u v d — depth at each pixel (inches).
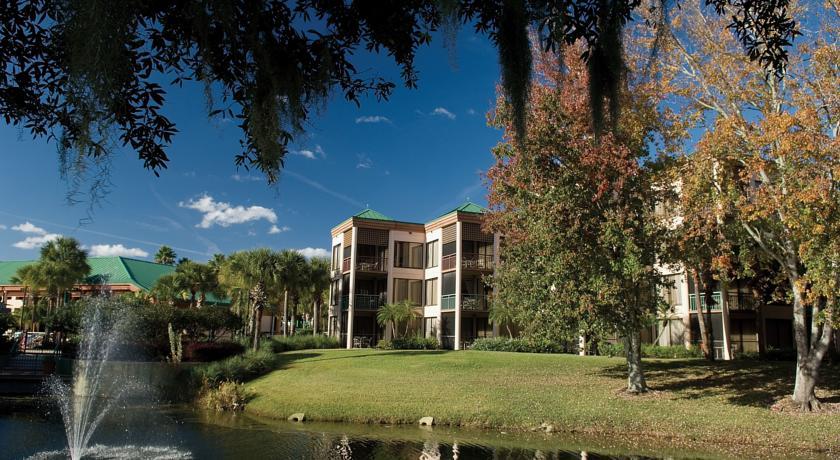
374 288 1684.3
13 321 1355.8
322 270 1851.6
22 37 195.0
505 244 762.8
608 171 619.8
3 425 628.1
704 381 780.0
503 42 179.6
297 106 174.4
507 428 617.6
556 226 633.0
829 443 509.7
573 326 649.0
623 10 191.2
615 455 490.0
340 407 690.8
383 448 517.0
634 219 626.2
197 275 2038.6
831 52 537.3
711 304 1037.8
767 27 238.4
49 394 875.4
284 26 178.7
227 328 1301.7
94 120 149.8
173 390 890.1
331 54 195.0
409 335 1609.3
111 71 145.6
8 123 208.2
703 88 624.1
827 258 523.5
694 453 498.3
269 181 176.6
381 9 196.5
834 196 511.8
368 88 237.0
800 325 628.7
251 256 1555.1
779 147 537.3
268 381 909.2
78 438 558.6
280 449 510.9
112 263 2726.4
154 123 203.6
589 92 199.0
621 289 612.7
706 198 597.3
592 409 644.1
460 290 1514.5
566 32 191.6
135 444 531.2
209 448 514.6
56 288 1902.1
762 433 544.1
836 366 840.9
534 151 622.2
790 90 585.3
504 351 1317.7
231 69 181.3
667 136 661.3
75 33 143.9
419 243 1705.2
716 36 607.2
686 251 642.2
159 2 167.9
